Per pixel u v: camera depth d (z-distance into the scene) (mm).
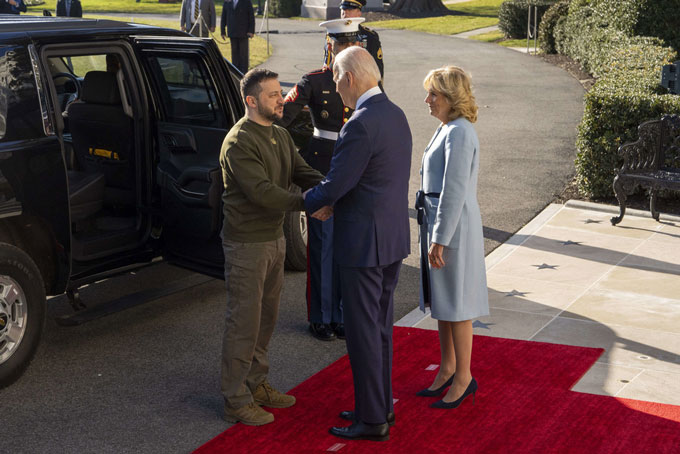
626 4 16703
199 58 5438
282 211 4160
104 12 41312
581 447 3918
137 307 5930
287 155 4227
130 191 5766
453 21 36406
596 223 7746
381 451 3939
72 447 4035
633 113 8008
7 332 4547
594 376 4711
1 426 4242
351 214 3869
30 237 4770
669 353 5000
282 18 39344
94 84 5766
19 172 4539
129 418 4336
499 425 4160
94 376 4836
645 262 6637
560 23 21953
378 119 3768
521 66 20125
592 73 18031
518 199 8633
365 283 3906
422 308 4414
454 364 4516
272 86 3955
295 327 5551
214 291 6246
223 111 5520
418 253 7055
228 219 4102
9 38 4621
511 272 6508
